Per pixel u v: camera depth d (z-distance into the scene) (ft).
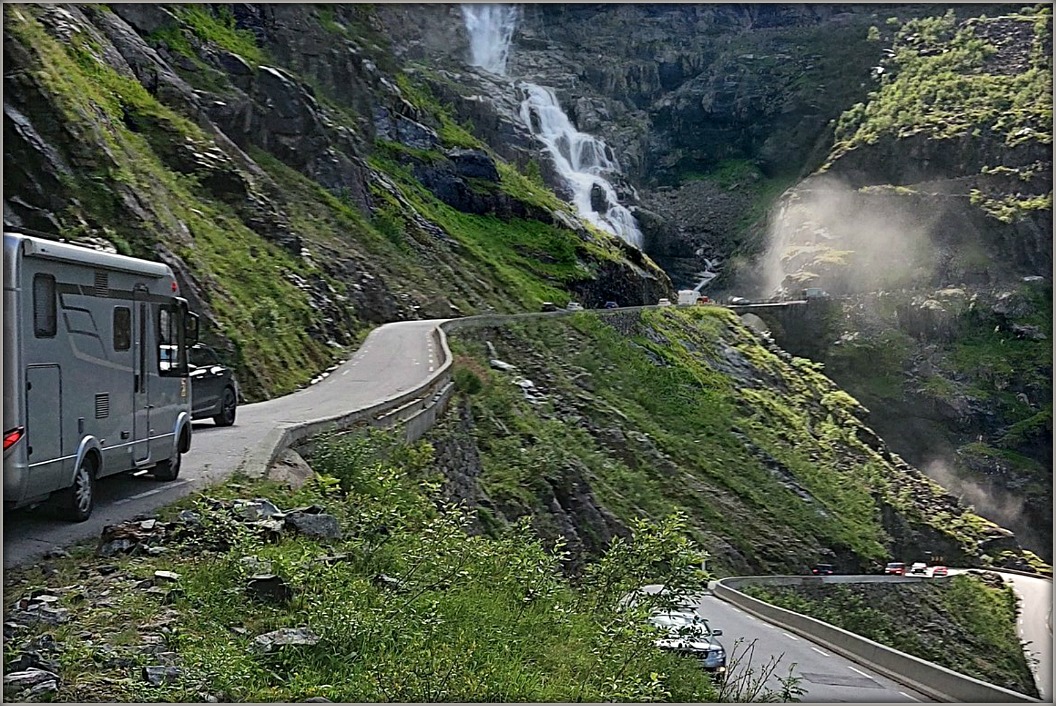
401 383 110.11
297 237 153.48
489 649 33.01
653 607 43.47
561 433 129.49
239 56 212.43
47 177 92.73
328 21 309.22
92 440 40.27
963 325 450.71
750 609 90.94
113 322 42.96
